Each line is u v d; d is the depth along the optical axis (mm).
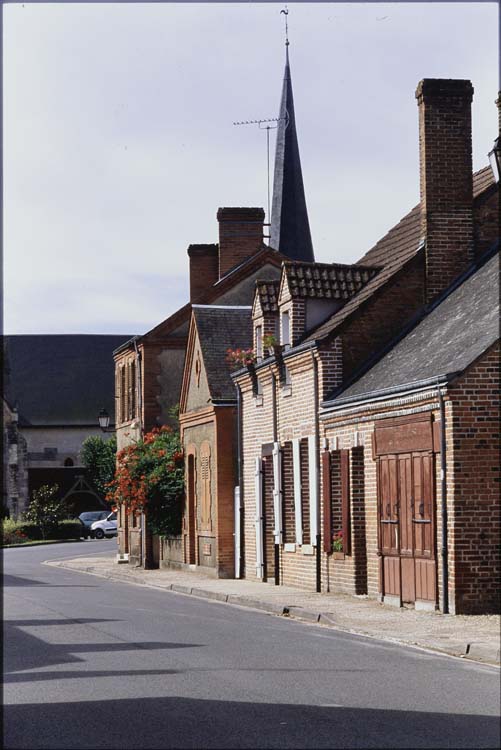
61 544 67375
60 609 23484
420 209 30688
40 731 10562
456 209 27391
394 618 19984
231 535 33906
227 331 36281
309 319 29531
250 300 42438
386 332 26875
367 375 25547
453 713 11055
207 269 45875
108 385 100625
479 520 20156
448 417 20281
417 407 21422
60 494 91062
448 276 27219
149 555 41500
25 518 78000
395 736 10039
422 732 10188
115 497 40219
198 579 33031
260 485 31188
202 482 35719
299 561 28047
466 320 23531
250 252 44938
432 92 27359
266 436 30734
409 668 14180
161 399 44156
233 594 25906
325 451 26188
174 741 10023
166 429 40688
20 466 91000
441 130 27406
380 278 28500
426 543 21062
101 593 28656
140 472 38906
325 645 16703
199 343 35969
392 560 22609
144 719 11039
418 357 23609
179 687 12867
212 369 35062
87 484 90750
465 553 20109
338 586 25656
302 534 27953
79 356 102250
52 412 98438
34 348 102188
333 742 9859
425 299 27094
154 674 13852
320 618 20656
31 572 39969
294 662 14797
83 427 98000
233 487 33969
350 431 24766
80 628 19516
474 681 13055
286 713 11203
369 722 10680
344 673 13766
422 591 21234
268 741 9953
